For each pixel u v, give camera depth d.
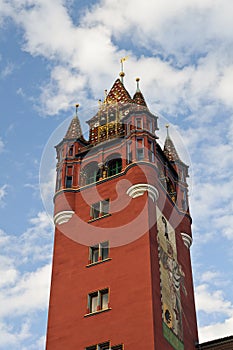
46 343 52.75
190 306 58.12
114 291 53.31
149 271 53.16
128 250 55.50
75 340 51.88
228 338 55.91
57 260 58.25
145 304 51.22
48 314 54.59
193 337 56.16
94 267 55.94
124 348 49.44
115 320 51.41
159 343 49.31
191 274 61.44
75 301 54.44
